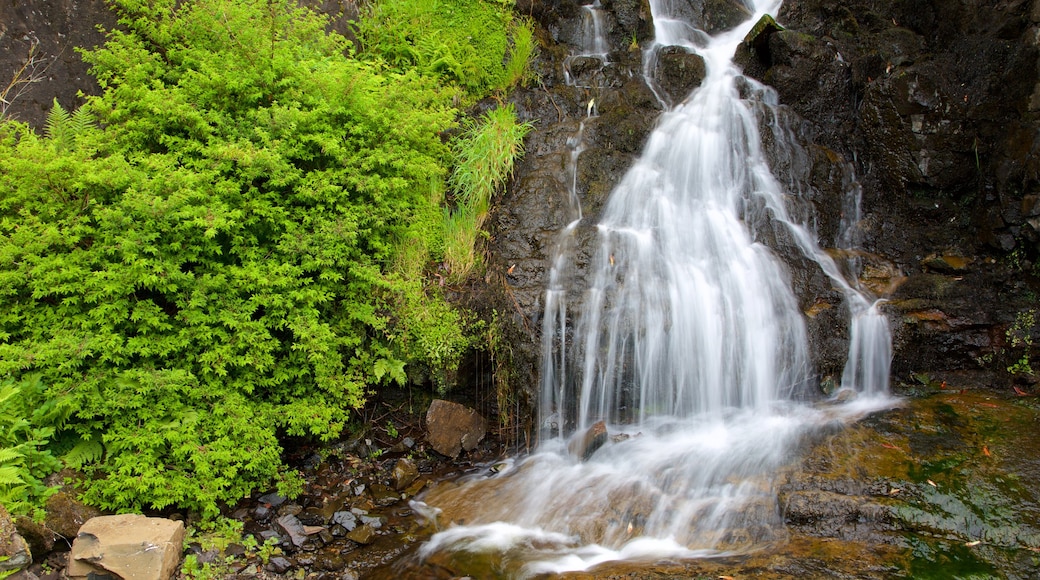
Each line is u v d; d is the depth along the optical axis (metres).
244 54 6.02
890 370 6.67
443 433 6.20
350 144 6.15
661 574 4.42
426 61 8.05
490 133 7.17
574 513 5.34
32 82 5.98
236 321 5.26
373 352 6.13
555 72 8.64
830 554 4.52
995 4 7.80
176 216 5.05
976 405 6.16
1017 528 4.60
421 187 6.94
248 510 5.30
